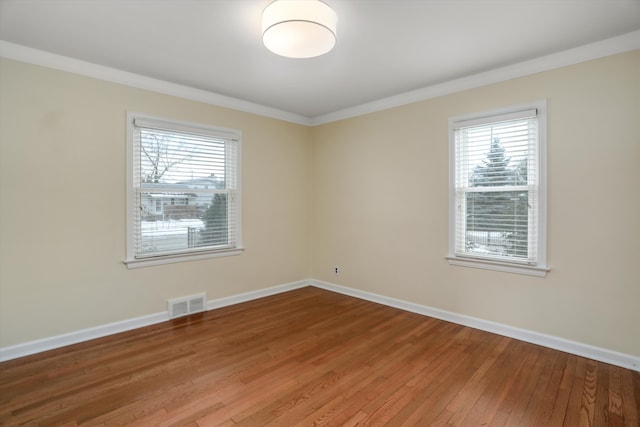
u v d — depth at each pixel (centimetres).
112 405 200
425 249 362
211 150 382
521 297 296
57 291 281
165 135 345
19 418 188
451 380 230
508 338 300
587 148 261
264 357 264
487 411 197
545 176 280
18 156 262
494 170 313
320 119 471
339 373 240
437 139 349
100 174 302
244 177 410
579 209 265
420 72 312
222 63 293
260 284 429
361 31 236
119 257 314
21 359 258
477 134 324
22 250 265
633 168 243
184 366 248
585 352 263
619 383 224
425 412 196
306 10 192
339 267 454
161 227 344
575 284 268
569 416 191
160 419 188
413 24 227
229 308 385
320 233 478
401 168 382
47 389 217
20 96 262
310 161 486
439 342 292
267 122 433
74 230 289
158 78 328
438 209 351
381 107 398
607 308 254
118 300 313
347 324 336
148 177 334
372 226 412
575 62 264
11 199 260
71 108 285
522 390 218
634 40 239
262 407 200
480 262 318
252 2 201
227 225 399
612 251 252
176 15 216
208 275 379
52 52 270
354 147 430
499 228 312
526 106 289
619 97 247
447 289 345
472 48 263
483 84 314
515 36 244
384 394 214
